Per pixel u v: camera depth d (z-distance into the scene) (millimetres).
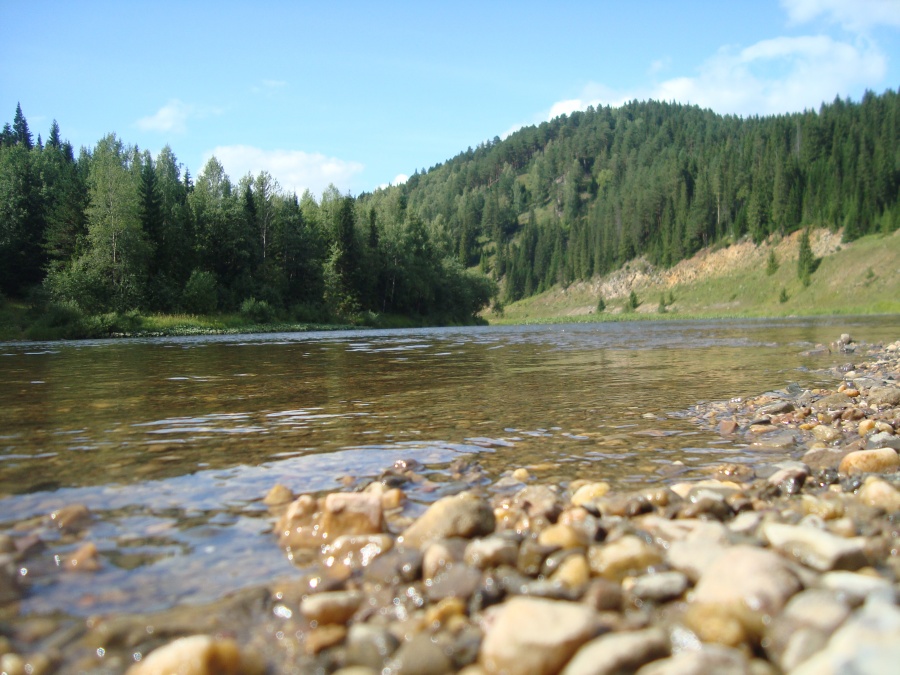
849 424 6789
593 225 186000
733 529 3350
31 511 3809
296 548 3303
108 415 7320
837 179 132000
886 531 3346
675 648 2209
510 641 2117
